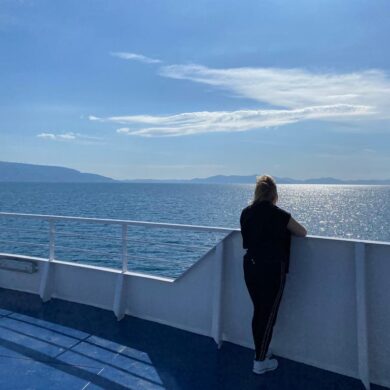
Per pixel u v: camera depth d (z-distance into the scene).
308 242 3.77
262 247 3.54
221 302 4.32
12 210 65.50
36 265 6.09
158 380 3.64
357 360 3.52
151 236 26.70
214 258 4.43
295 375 3.64
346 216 65.88
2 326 4.93
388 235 45.00
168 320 4.86
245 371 3.76
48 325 4.95
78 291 5.70
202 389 3.48
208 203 93.75
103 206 77.06
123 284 5.19
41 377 3.70
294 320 3.87
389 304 3.35
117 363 3.97
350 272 3.55
